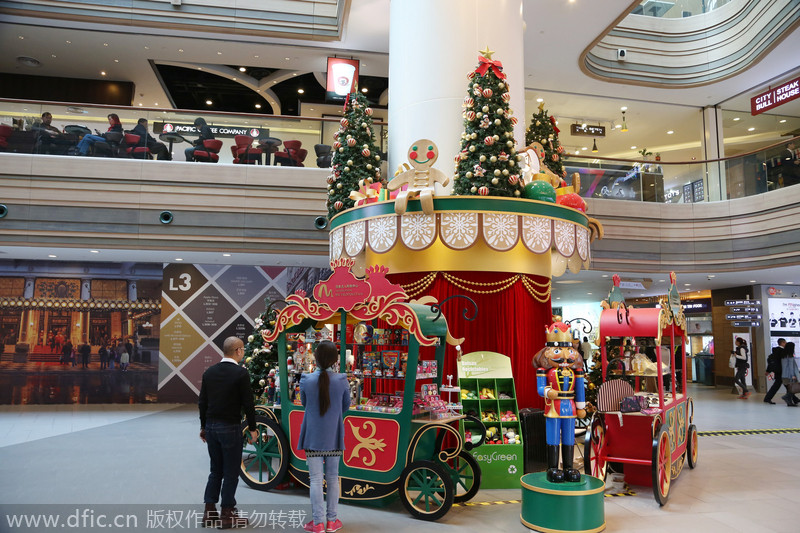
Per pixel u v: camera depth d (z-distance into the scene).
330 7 13.57
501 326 6.31
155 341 12.95
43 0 12.47
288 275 13.69
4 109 10.79
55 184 10.72
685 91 15.55
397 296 4.79
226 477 4.22
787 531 4.31
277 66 14.95
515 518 4.59
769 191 12.27
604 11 12.27
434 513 4.49
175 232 11.00
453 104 6.88
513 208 6.04
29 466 6.35
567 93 15.91
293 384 5.46
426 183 6.23
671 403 5.70
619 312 5.59
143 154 11.09
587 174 12.73
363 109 7.66
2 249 11.09
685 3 15.54
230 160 11.38
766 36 12.94
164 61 15.07
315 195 11.41
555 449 4.57
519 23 7.41
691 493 5.45
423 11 7.17
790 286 16.17
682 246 12.89
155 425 9.67
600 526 4.25
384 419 4.77
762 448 7.87
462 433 5.56
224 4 13.14
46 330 12.52
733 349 16.72
